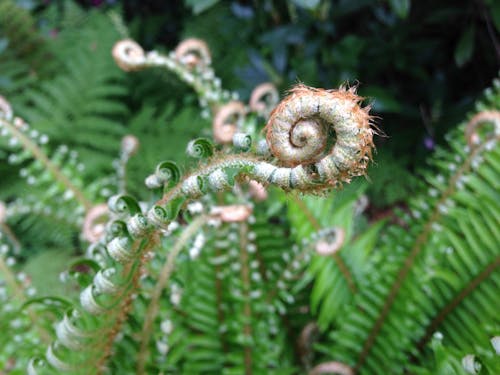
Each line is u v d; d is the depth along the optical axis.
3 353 0.28
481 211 0.33
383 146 0.61
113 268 0.19
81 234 0.38
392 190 0.55
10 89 0.66
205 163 0.18
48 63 0.71
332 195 0.38
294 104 0.14
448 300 0.33
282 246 0.37
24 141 0.35
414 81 0.66
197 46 0.35
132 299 0.22
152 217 0.17
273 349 0.34
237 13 0.67
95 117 0.62
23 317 0.29
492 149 0.33
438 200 0.35
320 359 0.38
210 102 0.35
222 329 0.33
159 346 0.27
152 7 0.84
